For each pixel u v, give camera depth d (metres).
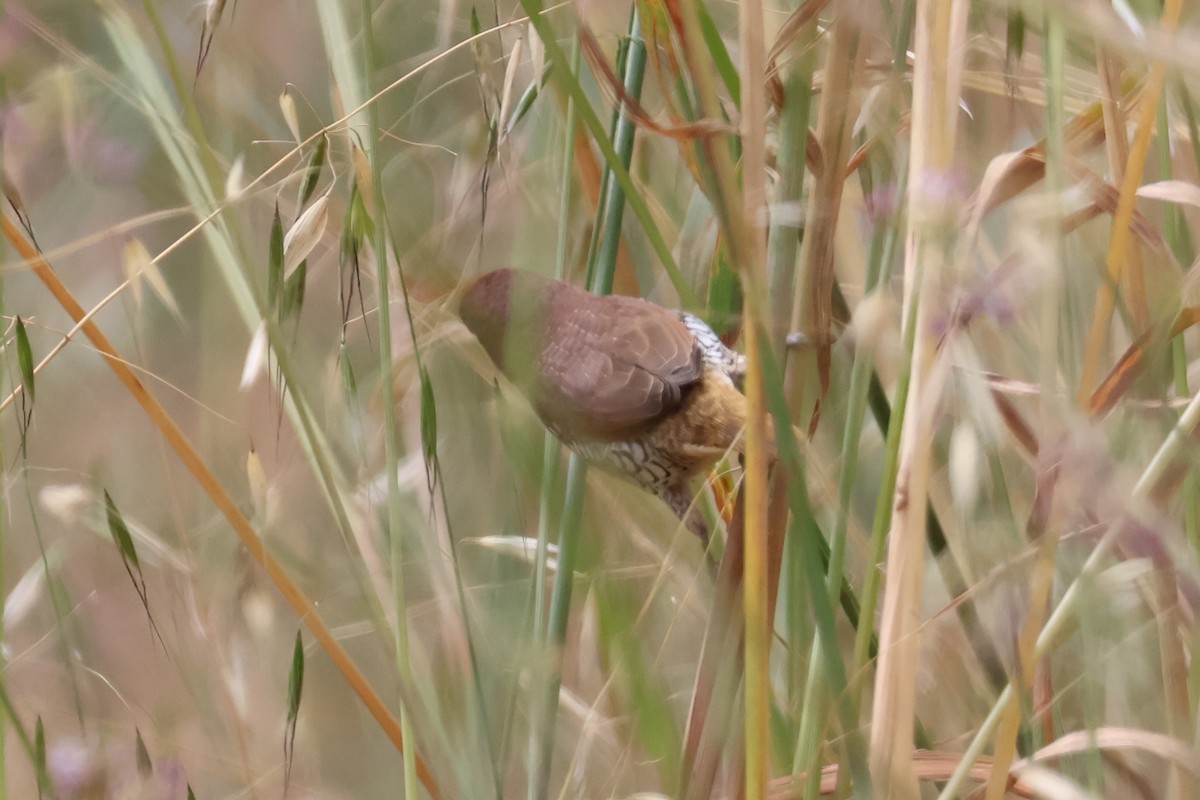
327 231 4.63
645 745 4.57
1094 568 4.53
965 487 4.54
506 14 4.64
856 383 4.56
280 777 4.64
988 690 4.60
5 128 4.61
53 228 4.78
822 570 4.54
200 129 4.57
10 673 4.64
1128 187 4.54
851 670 4.57
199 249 4.79
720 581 4.58
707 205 4.63
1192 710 4.57
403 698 4.58
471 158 4.63
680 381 4.62
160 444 4.64
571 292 4.62
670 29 4.55
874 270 4.57
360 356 4.66
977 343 4.59
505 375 4.63
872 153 4.58
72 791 4.58
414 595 4.62
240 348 4.71
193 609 4.63
